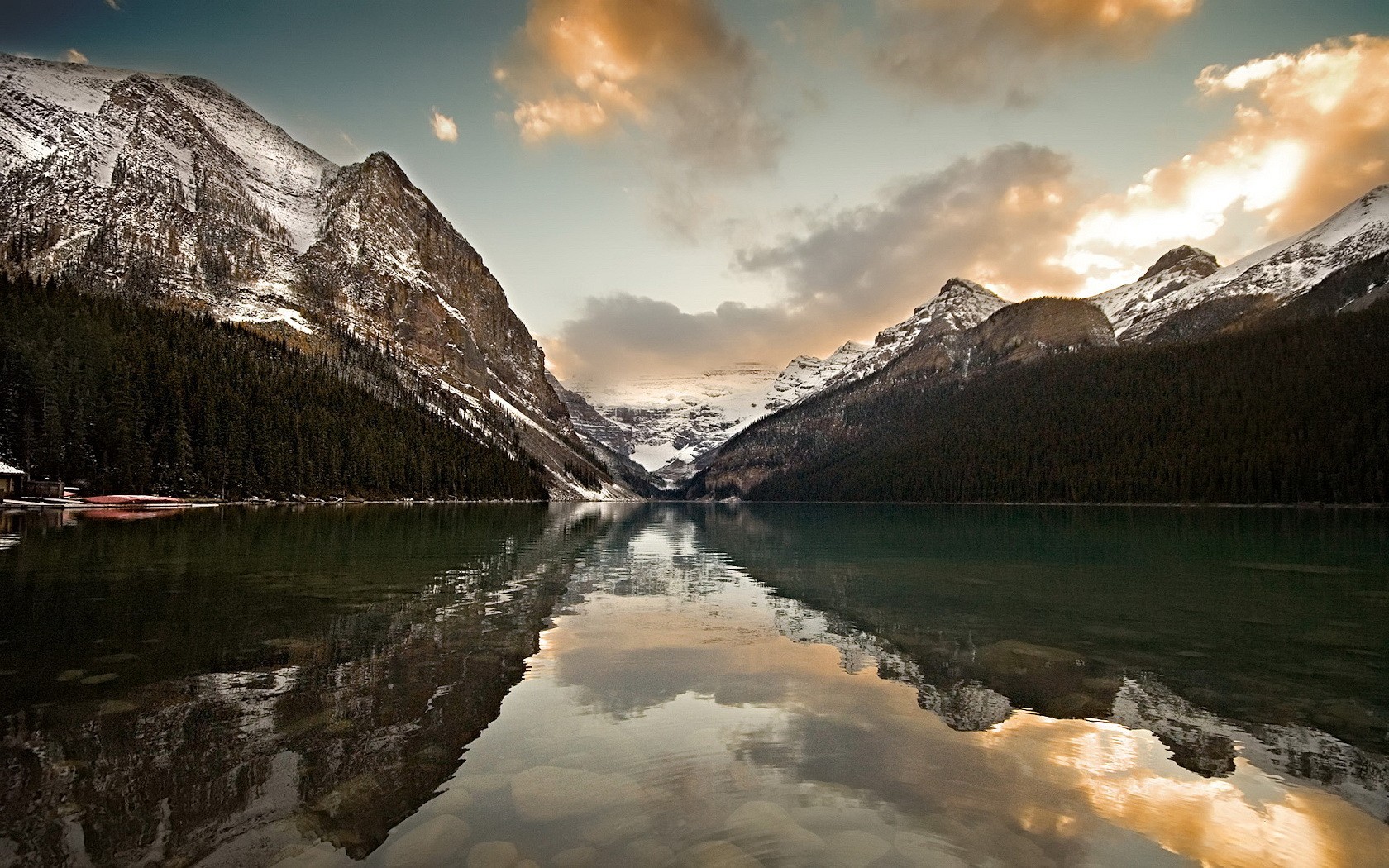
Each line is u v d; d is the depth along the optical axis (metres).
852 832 6.05
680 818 6.27
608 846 5.71
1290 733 9.02
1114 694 10.77
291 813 6.26
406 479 122.12
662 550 38.91
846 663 12.56
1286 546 39.44
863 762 7.79
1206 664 12.70
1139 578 25.75
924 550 39.06
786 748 8.20
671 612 17.92
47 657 11.62
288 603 17.44
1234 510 98.19
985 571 28.27
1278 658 13.18
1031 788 7.15
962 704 10.09
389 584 21.42
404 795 6.68
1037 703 10.24
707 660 12.66
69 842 5.63
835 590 22.50
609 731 8.70
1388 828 6.35
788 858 5.54
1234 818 6.50
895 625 16.41
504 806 6.47
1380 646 14.20
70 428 73.81
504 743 8.21
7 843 5.59
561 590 21.53
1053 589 22.95
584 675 11.46
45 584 19.17
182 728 8.40
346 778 7.05
